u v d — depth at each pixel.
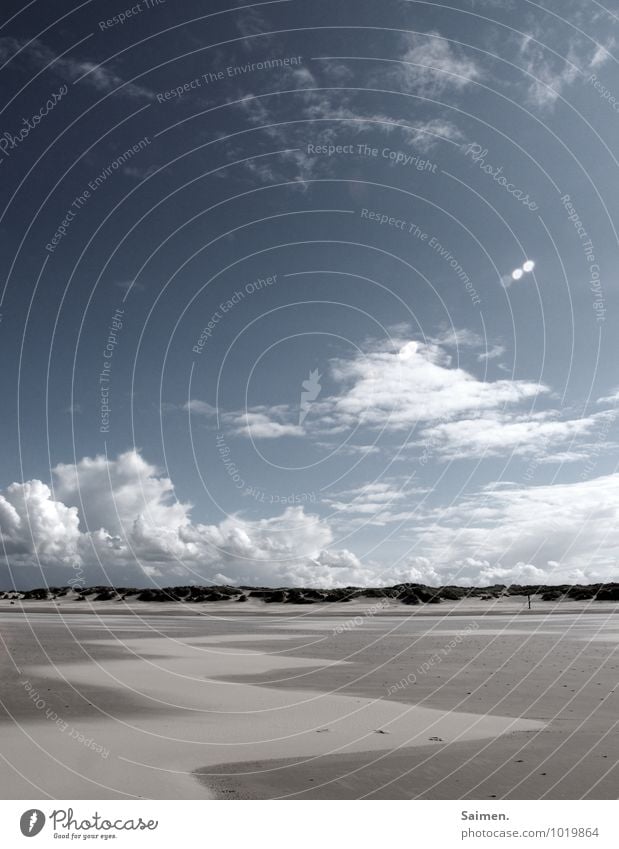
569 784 7.40
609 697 12.13
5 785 7.53
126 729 9.97
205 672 16.19
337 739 9.39
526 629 30.03
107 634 28.05
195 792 7.33
